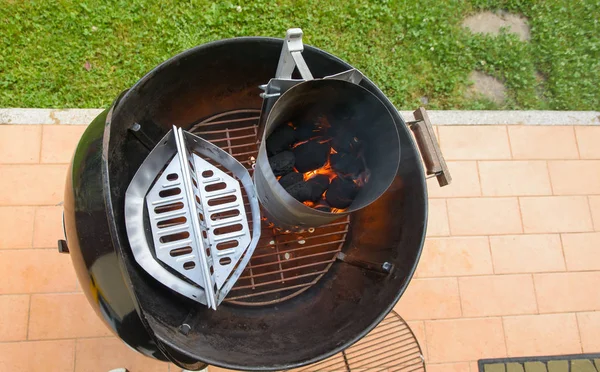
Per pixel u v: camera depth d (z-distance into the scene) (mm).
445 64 2262
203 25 2105
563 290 1910
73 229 1032
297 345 1182
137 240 1132
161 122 1340
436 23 2297
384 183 1083
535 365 1812
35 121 1821
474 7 2354
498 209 1968
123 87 2008
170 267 1150
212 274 1151
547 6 2395
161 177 1163
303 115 1229
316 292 1359
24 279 1678
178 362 1009
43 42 1988
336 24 2203
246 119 1469
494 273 1897
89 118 1862
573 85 2312
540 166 2041
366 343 1772
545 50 2342
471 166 2008
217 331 1192
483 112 2084
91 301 1058
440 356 1795
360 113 1155
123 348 1659
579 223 1990
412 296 1842
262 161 1047
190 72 1245
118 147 1166
